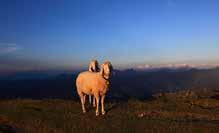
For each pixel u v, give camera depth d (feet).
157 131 69.46
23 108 99.40
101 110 89.56
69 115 86.48
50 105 102.83
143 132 69.36
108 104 102.01
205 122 77.92
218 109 99.19
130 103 104.99
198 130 69.72
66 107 98.17
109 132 70.08
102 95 85.40
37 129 76.48
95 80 83.61
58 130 73.67
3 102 112.88
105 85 83.56
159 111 91.71
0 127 78.69
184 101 114.01
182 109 96.27
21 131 77.15
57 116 86.12
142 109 94.99
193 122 77.25
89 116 84.74
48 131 74.18
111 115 85.51
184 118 84.23
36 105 104.01
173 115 87.76
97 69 92.07
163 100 115.55
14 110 97.19
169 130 69.97
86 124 76.48
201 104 110.32
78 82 89.35
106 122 77.61
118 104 102.47
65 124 77.41
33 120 83.51
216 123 77.15
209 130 69.62
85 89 86.99
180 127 71.97
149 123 76.07
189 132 68.49
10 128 79.51
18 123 82.64
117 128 72.43
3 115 91.45
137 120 79.25
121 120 79.30
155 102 108.37
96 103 89.56
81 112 90.07
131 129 71.41
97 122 77.87
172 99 119.85
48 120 82.33
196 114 89.61
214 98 122.83
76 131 71.97
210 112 93.20
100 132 70.49
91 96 102.17
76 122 78.74
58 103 106.32
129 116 84.23
